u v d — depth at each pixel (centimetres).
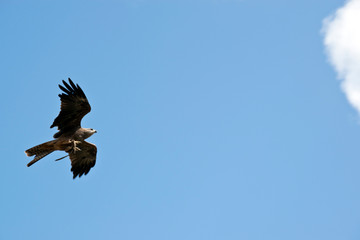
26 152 1739
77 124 1816
